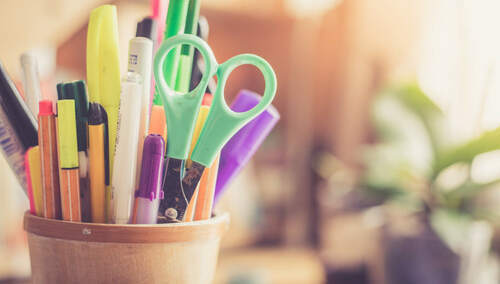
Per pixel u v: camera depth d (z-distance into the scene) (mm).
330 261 888
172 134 421
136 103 414
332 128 1343
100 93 425
